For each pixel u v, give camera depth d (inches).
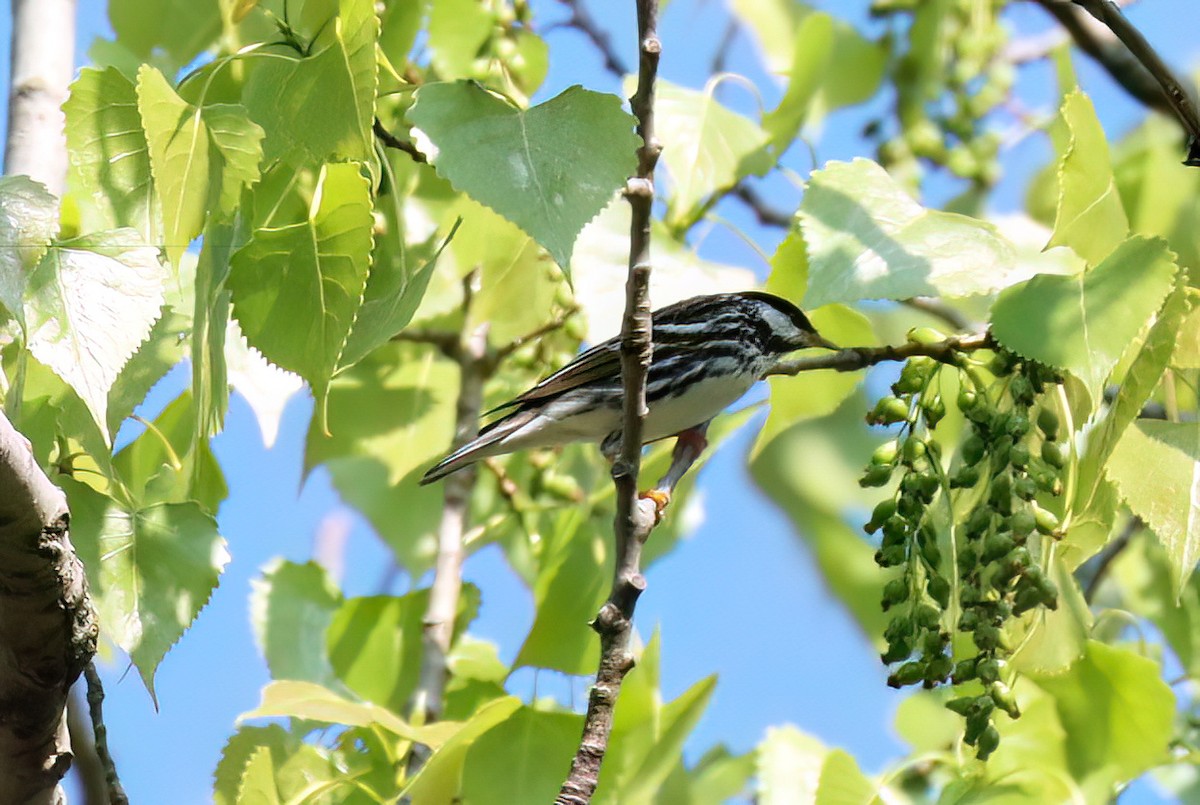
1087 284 313.3
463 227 409.1
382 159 337.7
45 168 377.1
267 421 386.0
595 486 481.1
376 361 488.1
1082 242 331.6
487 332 480.1
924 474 318.7
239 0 361.7
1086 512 348.2
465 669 454.3
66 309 270.2
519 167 279.4
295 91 305.1
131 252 277.6
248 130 301.0
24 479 248.4
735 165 423.2
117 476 324.2
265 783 364.5
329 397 479.8
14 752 276.7
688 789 441.4
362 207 295.1
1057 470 324.5
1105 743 402.9
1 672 267.4
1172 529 316.8
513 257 409.4
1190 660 477.1
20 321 266.2
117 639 308.3
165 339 342.3
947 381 465.7
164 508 321.1
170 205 303.1
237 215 316.2
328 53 302.8
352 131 301.3
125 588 312.3
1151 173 514.6
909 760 396.8
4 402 307.3
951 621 329.4
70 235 329.7
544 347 477.7
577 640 426.9
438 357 492.4
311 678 456.4
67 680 270.5
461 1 414.3
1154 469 320.5
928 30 502.0
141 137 323.9
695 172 417.4
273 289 295.7
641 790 382.3
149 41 448.1
